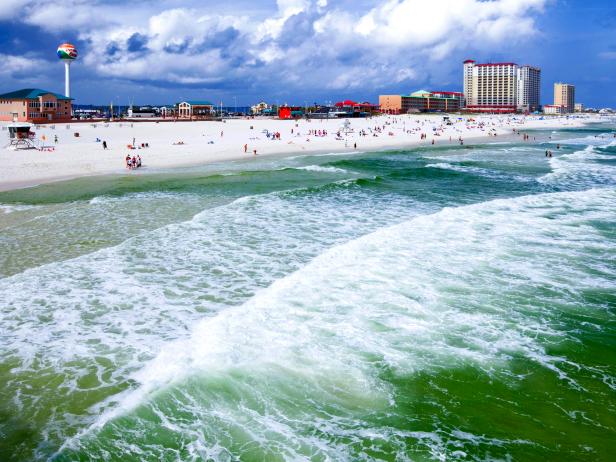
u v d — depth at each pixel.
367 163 45.50
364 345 9.79
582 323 10.90
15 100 95.81
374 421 7.47
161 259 15.47
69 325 10.85
